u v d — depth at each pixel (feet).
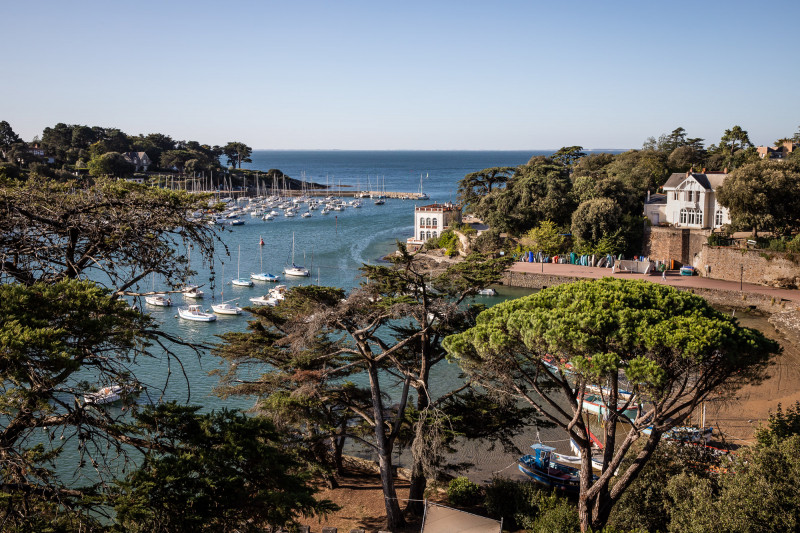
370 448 120.47
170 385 149.38
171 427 43.88
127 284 42.09
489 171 387.34
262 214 554.46
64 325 35.94
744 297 226.79
